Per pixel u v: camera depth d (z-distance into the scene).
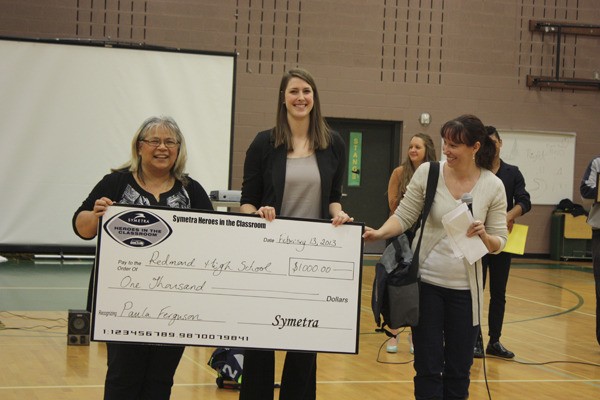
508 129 15.19
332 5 14.29
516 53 15.20
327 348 3.36
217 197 7.26
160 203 3.37
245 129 14.00
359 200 14.76
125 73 11.94
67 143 11.86
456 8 14.87
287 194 3.54
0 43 11.63
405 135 14.72
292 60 14.15
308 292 3.35
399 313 3.61
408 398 5.00
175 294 3.23
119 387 3.27
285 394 3.55
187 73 12.09
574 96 15.50
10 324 7.01
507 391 5.34
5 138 11.70
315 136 3.59
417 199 3.83
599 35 15.52
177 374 5.41
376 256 14.69
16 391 4.76
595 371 6.08
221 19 13.77
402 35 14.64
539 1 15.28
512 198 6.45
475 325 3.71
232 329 3.28
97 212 3.16
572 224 15.20
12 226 11.79
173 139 3.36
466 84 14.98
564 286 11.58
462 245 3.60
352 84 14.45
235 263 3.29
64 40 11.78
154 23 13.45
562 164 15.45
